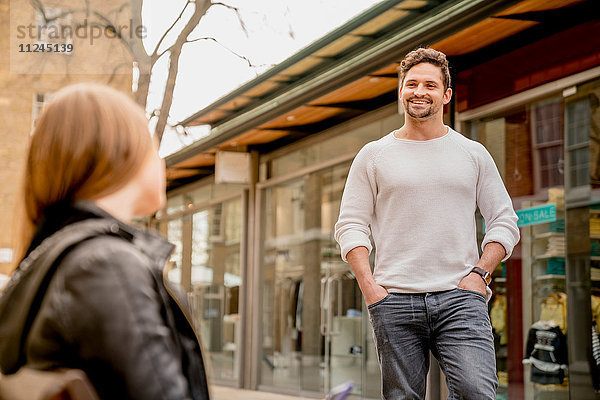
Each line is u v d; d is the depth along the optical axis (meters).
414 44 7.75
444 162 3.93
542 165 7.71
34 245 1.50
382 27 8.48
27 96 15.10
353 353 10.65
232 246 14.57
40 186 1.51
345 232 4.03
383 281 3.88
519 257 8.03
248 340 13.80
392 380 3.80
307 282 12.02
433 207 3.87
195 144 13.39
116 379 1.31
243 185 14.09
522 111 7.94
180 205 17.09
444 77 4.05
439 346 3.78
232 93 11.16
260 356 13.48
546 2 6.83
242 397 12.29
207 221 15.75
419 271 3.82
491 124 8.34
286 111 10.49
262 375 13.38
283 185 12.97
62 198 1.51
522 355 7.94
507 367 8.12
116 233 1.43
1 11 13.70
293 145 12.68
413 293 3.81
